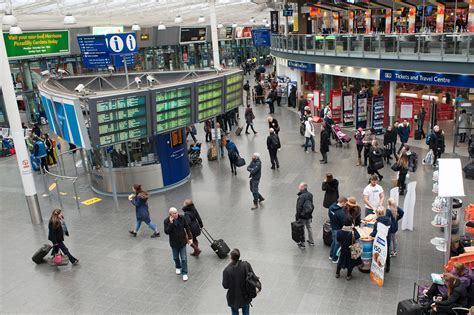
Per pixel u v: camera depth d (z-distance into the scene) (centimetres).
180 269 1015
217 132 1927
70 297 955
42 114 3070
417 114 2075
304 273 976
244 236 1175
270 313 842
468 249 907
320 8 3350
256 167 1338
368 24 3044
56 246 1090
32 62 3048
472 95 2173
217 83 1702
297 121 2672
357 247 908
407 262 995
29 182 1360
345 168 1706
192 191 1566
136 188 1205
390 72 2052
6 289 1007
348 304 856
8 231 1347
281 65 3744
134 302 916
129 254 1130
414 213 1256
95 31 3116
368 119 2367
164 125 1500
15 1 1694
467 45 1661
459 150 1827
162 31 4428
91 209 1471
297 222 1077
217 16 3947
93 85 1931
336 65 2386
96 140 1324
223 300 901
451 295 712
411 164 1600
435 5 2959
